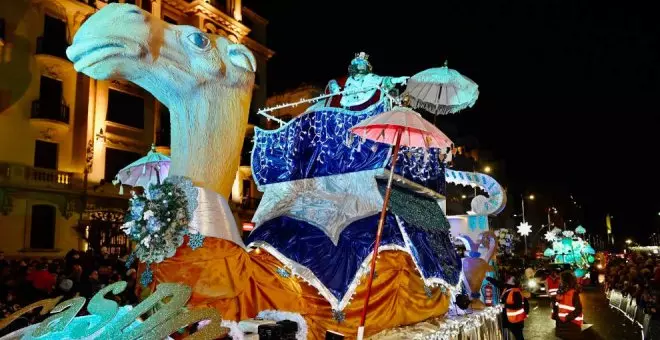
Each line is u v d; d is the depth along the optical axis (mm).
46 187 19969
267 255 3615
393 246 3990
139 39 2826
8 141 19391
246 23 30234
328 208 4082
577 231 29875
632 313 13289
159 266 2809
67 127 20906
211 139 3094
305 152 4594
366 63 5152
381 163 4258
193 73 3039
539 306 18078
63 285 9031
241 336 2801
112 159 22375
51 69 20734
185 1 25422
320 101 5332
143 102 23828
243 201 27125
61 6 21188
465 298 5387
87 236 20828
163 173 4258
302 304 3311
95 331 2074
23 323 5594
